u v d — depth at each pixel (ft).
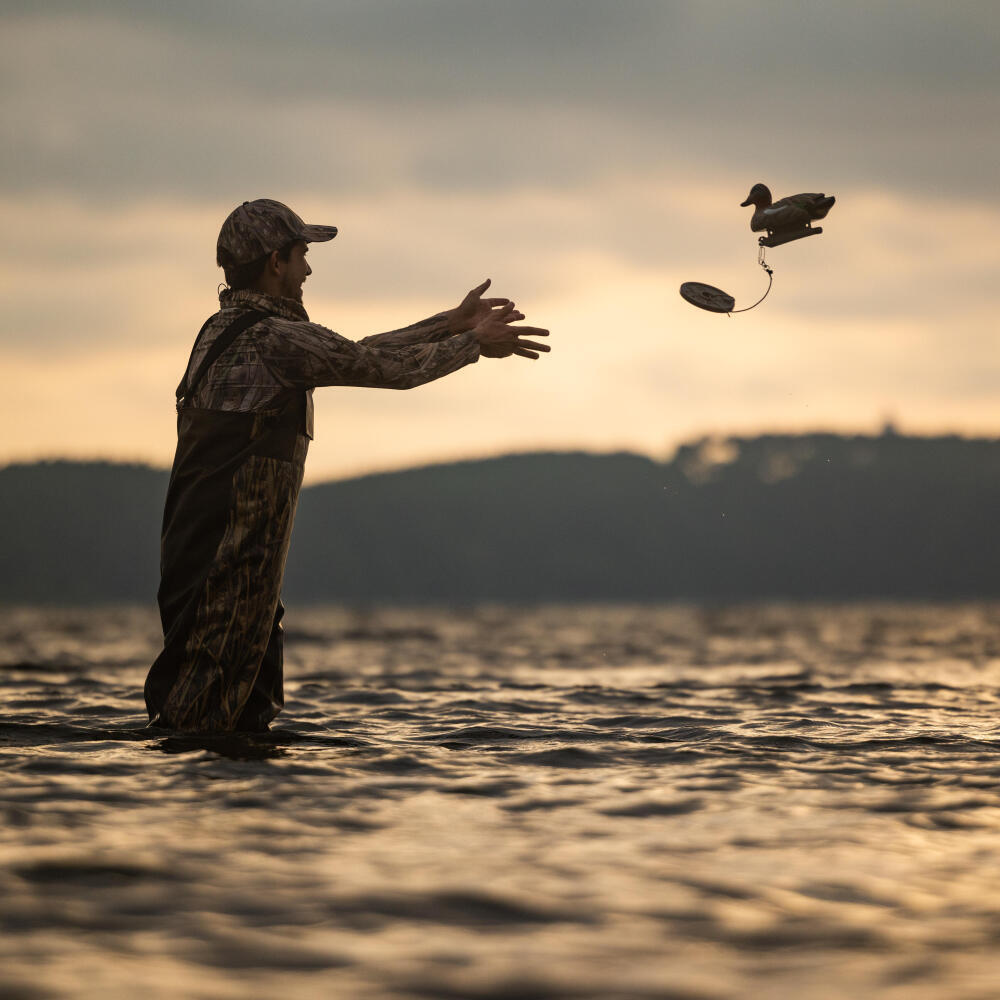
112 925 19.20
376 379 44.80
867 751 38.70
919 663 112.78
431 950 18.22
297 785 31.19
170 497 44.32
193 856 23.44
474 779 32.86
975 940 18.86
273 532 43.73
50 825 25.68
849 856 24.17
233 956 17.87
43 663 99.96
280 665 45.57
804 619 469.16
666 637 237.04
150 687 43.86
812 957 18.03
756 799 30.17
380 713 51.67
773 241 47.83
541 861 23.59
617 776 33.60
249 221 45.83
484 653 148.46
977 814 28.25
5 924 19.10
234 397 43.70
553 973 17.21
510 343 48.65
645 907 20.54
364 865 23.11
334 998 16.11
